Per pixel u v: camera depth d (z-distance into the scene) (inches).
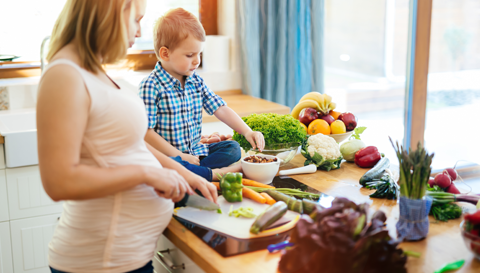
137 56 114.7
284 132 59.6
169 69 58.3
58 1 102.9
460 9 163.0
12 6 98.7
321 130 65.7
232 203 46.6
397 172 55.1
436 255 35.7
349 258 30.3
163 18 56.1
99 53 37.8
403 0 225.3
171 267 43.8
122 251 37.7
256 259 35.3
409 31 120.6
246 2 110.3
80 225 37.2
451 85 168.6
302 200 45.2
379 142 177.2
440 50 167.5
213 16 120.1
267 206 45.3
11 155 75.7
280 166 62.1
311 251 31.4
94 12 35.4
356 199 48.1
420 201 37.6
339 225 31.4
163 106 57.8
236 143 60.1
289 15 114.7
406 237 38.1
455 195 43.3
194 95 61.1
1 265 79.5
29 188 79.1
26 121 91.6
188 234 39.8
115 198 36.8
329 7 218.7
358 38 228.5
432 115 171.5
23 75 103.7
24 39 101.7
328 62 226.5
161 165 42.9
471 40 161.3
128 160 37.2
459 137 157.9
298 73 119.6
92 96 34.2
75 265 38.0
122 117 36.2
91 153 35.8
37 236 81.5
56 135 32.0
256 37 113.3
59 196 32.7
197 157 56.0
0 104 94.4
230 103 105.5
